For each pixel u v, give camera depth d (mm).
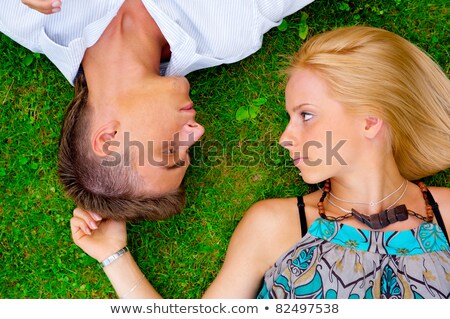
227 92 2453
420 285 1959
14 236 2416
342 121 1941
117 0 1945
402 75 1999
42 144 2428
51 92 2418
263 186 2453
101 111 1895
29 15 2031
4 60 2396
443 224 2088
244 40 2162
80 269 2430
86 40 1916
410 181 2293
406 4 2424
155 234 2439
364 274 1976
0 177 2414
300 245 2068
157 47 2033
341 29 2023
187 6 2045
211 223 2445
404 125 2035
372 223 2023
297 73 1995
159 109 1876
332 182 2152
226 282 2105
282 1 2107
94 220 2082
